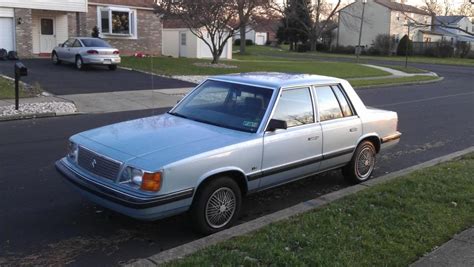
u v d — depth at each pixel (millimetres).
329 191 6707
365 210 5309
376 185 6375
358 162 6883
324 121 6219
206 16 27203
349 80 25797
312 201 5762
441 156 9047
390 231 4719
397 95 20219
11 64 22734
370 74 30281
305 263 3975
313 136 5973
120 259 4473
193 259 3980
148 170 4453
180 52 41500
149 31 34062
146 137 5113
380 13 66500
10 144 8992
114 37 32281
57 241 4797
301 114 5945
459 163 7664
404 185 6273
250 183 5289
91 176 4871
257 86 5848
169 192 4535
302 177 6070
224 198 5047
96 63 22453
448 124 12867
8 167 7355
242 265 3898
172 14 27266
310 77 6426
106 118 12500
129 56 30203
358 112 6773
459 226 4898
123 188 4559
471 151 9078
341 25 71750
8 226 5109
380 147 7227
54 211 5574
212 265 3883
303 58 51531
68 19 29641
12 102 13789
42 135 9945
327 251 4211
